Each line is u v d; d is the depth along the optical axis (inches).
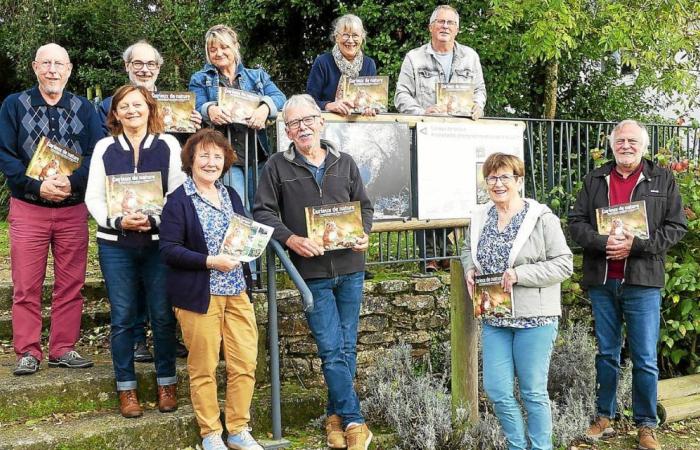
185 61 543.2
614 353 187.8
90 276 232.8
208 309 149.4
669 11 325.1
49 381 164.1
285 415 178.1
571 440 187.9
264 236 149.2
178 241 148.9
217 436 155.3
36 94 171.0
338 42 204.7
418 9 349.1
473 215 168.9
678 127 265.9
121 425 155.2
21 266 171.0
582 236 183.9
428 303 214.8
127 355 161.6
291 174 161.0
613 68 402.6
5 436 149.6
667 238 177.5
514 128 206.8
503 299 157.5
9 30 616.1
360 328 206.5
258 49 415.2
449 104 197.5
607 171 186.4
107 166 158.2
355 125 183.5
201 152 150.3
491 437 178.1
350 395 163.6
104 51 586.9
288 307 196.5
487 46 342.0
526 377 161.0
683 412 203.2
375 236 235.8
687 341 231.9
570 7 322.7
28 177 165.9
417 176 191.9
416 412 182.4
